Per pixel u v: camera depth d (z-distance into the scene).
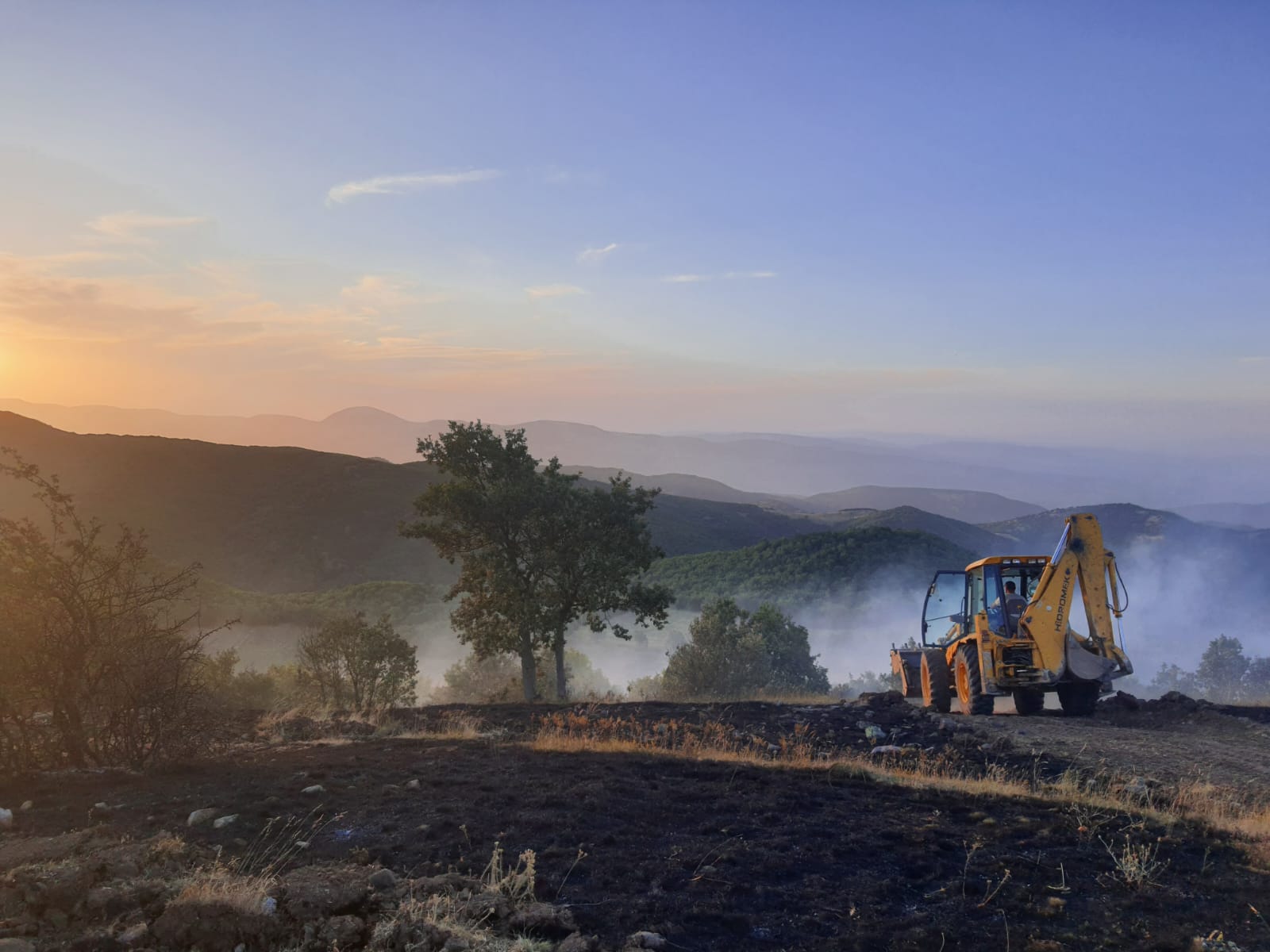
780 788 8.09
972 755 11.27
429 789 7.63
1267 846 6.63
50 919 4.57
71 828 6.41
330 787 7.65
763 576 123.94
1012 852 6.49
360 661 22.52
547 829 6.62
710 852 6.25
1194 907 5.56
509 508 24.39
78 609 8.66
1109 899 5.67
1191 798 8.52
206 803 7.09
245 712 14.05
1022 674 14.55
